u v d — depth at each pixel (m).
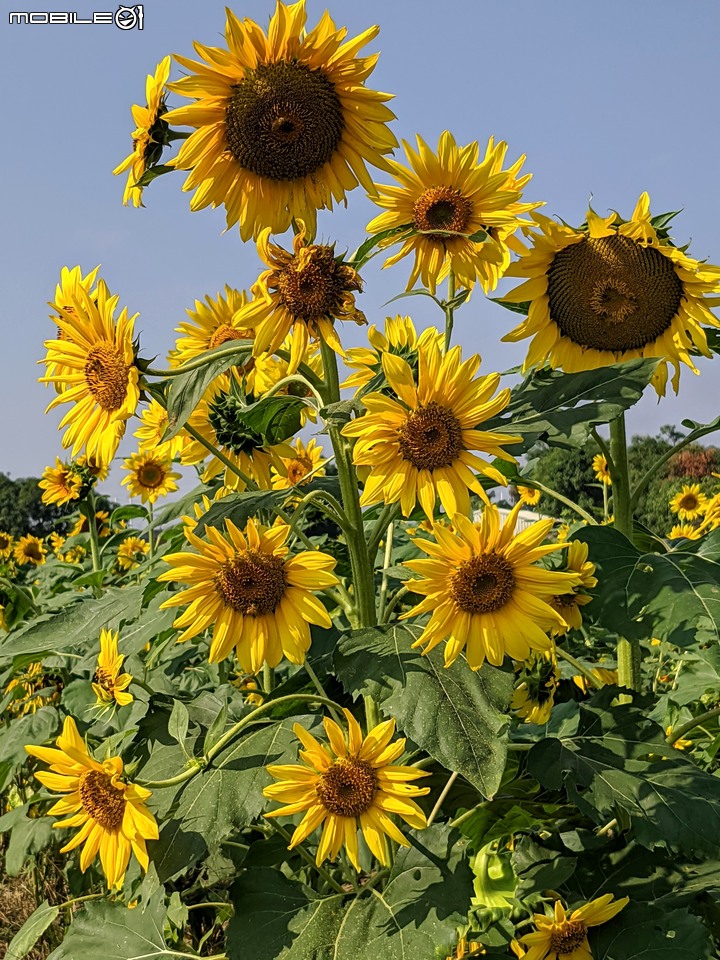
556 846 1.11
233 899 0.99
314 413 1.11
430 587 0.89
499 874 0.92
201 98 0.95
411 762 1.08
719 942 1.05
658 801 0.94
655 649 2.08
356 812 0.90
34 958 1.68
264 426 1.16
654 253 1.05
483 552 0.88
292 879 1.01
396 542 1.91
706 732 1.41
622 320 1.06
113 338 0.98
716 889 1.01
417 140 1.10
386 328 1.16
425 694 0.88
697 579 0.97
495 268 1.11
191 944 1.41
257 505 0.99
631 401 0.96
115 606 1.12
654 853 1.08
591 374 1.02
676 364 1.08
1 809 2.05
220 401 1.18
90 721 1.34
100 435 1.01
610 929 0.99
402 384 0.90
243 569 0.92
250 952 0.94
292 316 0.94
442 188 1.10
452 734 0.86
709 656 0.91
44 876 1.71
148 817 0.91
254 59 0.95
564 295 1.07
